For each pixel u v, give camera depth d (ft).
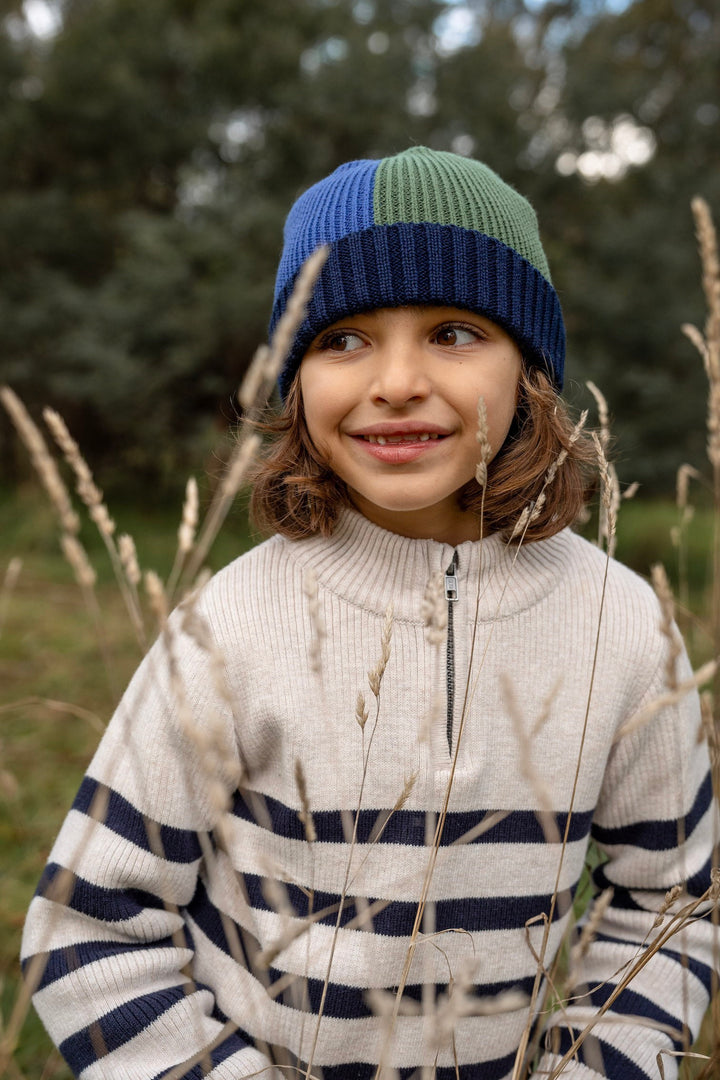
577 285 27.22
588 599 3.66
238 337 25.49
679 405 25.77
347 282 3.30
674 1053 3.17
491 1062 3.43
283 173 28.40
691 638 5.19
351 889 3.32
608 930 3.81
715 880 2.92
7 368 26.68
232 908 3.49
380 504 3.34
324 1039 3.26
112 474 27.25
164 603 2.28
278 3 28.84
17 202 28.32
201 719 3.31
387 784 3.36
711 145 33.71
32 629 12.71
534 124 29.99
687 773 3.64
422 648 3.43
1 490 25.13
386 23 29.86
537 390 3.61
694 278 27.76
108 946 3.29
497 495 3.52
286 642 3.42
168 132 29.04
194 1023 3.22
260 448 3.78
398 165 3.42
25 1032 4.77
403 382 3.19
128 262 25.70
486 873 3.41
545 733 3.49
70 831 3.42
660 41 42.80
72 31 28.68
